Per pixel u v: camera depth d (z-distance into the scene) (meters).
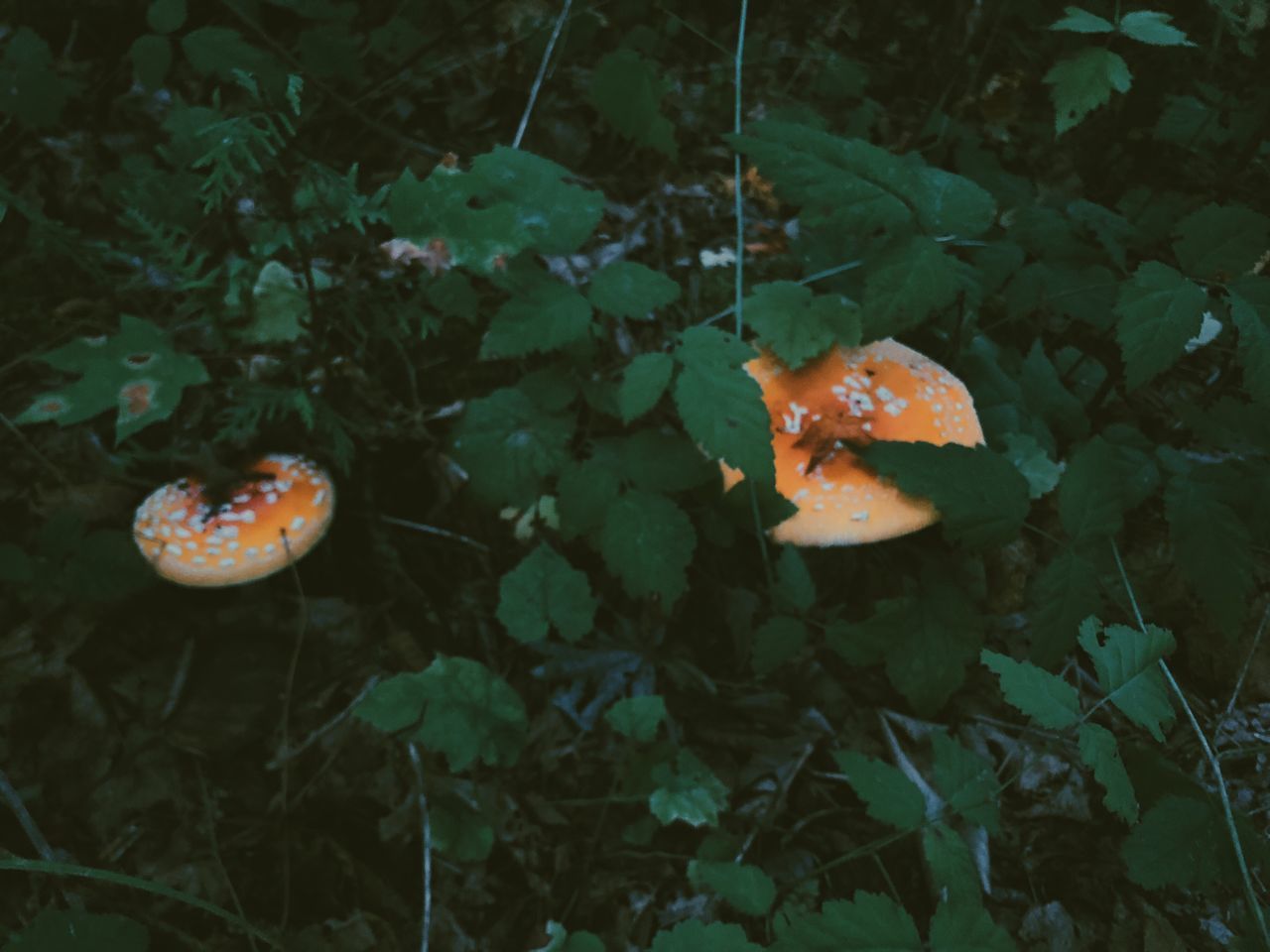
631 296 0.69
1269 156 1.05
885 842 0.63
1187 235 0.68
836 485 0.74
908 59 1.19
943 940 0.56
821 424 0.75
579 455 0.83
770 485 0.73
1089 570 0.68
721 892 0.66
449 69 1.03
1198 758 0.78
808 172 0.68
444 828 0.71
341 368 0.82
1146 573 0.84
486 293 0.88
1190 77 1.04
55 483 0.79
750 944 0.60
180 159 0.82
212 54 0.85
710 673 0.80
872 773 0.62
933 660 0.73
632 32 1.08
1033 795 0.76
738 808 0.74
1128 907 0.73
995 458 0.70
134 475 0.81
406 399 0.85
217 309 0.71
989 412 0.83
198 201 0.83
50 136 0.93
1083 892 0.73
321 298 0.75
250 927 0.60
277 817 0.72
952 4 1.17
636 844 0.72
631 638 0.80
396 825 0.72
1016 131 1.12
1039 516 0.86
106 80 0.98
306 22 1.03
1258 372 0.65
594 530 0.76
